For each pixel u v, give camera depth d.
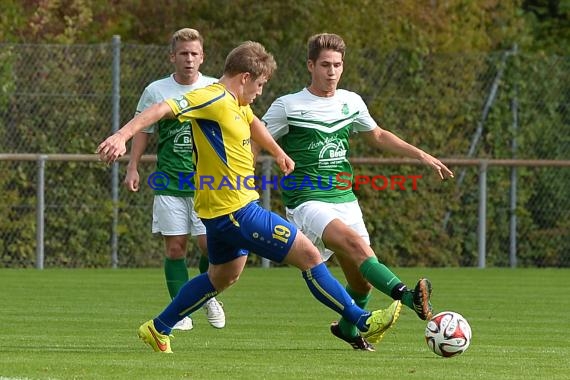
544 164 46.75
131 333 25.14
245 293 36.09
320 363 20.00
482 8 55.94
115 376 17.77
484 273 44.88
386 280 21.34
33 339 23.77
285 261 20.69
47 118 44.19
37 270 43.53
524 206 48.62
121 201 45.06
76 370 18.45
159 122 27.56
